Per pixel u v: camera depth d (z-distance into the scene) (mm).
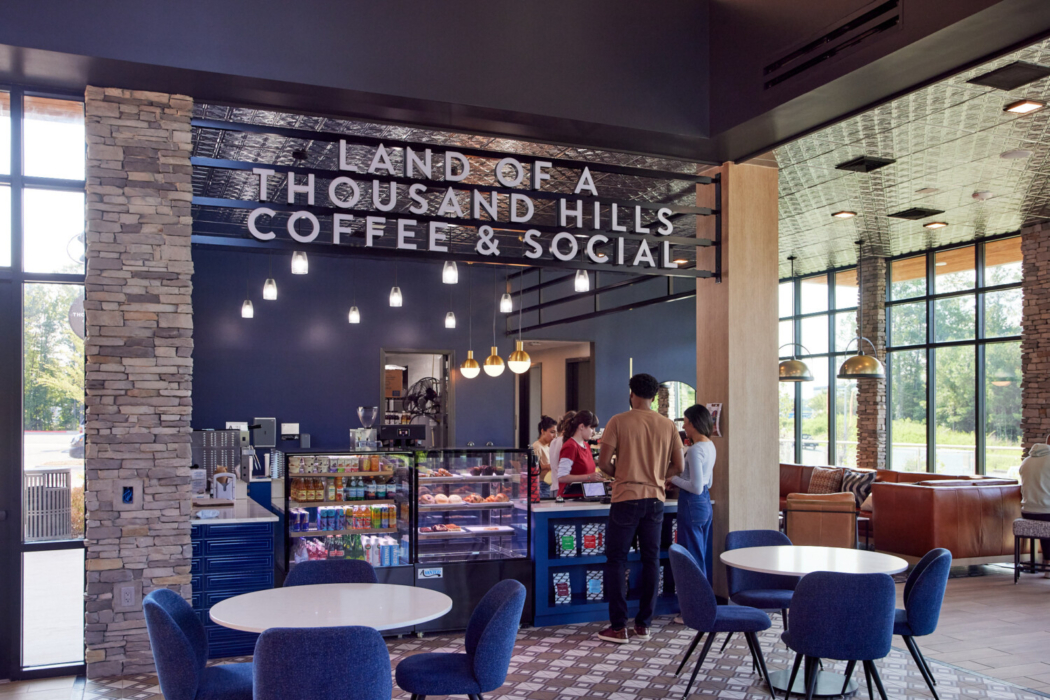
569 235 6164
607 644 5730
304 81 5102
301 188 5430
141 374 5094
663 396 13914
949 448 11141
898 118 6086
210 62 4906
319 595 3857
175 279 5156
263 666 2863
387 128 6598
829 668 5242
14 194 5160
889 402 12102
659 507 5938
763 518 6805
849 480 10789
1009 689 4859
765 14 5719
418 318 12594
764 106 5691
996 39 4578
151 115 5164
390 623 3312
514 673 5078
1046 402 9586
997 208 9055
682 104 6160
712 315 6957
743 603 5055
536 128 5996
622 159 7305
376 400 12281
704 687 4812
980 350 10742
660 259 6598
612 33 5965
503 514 6270
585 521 6500
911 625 4320
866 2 4922
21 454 5141
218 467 7082
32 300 5242
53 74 4922
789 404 13883
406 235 5676
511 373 13094
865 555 4844
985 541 8891
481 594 6051
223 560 5496
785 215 9375
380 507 6000
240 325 11680
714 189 6973
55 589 5145
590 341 13562
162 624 3287
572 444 6727
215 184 8406
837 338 13031
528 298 13219
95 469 5008
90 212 5016
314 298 12062
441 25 5473
